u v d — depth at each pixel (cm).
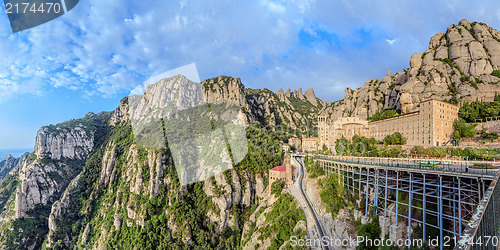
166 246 11950
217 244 12231
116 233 13938
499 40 12675
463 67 12500
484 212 1491
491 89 10994
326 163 9119
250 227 10406
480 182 3859
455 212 4244
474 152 7694
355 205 6300
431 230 4362
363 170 6600
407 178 5425
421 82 12762
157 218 13050
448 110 10288
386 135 12675
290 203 8806
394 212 4978
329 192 7300
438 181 4578
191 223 12619
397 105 15362
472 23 14012
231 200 13525
